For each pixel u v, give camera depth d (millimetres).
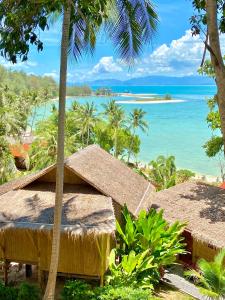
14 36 10609
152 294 16719
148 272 16891
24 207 16719
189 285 17750
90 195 18281
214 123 27188
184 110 152875
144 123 58875
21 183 19094
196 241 19609
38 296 14734
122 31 15109
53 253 13422
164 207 21875
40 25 10742
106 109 58469
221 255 13688
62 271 16172
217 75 10422
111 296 14148
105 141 54469
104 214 16031
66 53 12727
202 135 95688
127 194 20000
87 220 15500
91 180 18719
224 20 11891
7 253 16438
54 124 50844
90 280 17000
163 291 17172
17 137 47125
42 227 15070
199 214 20359
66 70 12883
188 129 105625
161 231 17438
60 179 13195
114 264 16219
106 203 17406
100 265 15797
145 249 17203
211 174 60281
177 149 80125
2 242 16328
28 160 48875
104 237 15602
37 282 17312
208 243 18047
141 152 77688
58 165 13156
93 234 14734
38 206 16781
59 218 13273
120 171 22734
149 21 14906
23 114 57062
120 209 18953
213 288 12852
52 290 13617
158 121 122562
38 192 18406
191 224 19609
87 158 21469
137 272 16359
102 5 11242
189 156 73562
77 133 54500
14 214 16047
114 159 24328
